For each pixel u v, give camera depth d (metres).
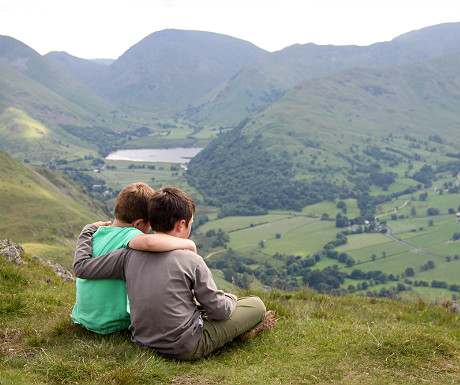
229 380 3.82
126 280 4.00
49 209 178.00
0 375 3.39
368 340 5.04
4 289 7.12
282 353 4.68
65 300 6.87
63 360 3.81
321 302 9.86
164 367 3.80
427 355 4.71
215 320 4.39
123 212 4.36
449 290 171.25
